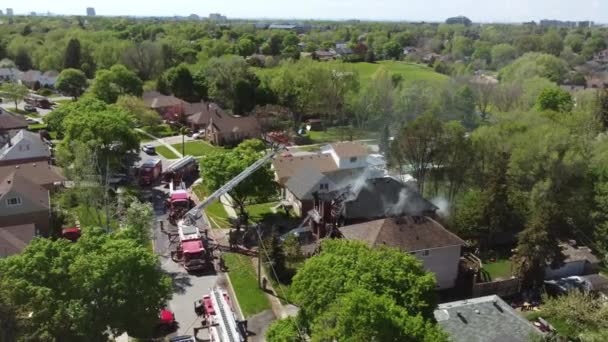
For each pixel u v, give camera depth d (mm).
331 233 48750
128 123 69438
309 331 27906
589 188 56469
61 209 54969
